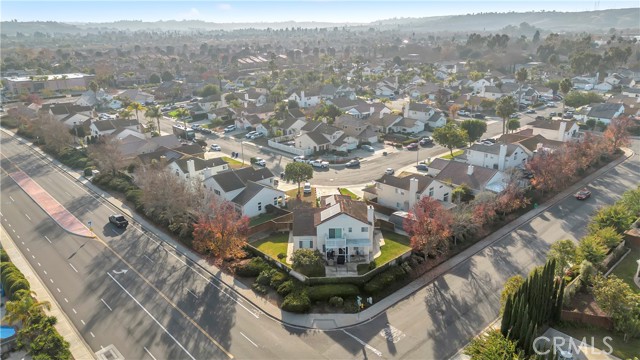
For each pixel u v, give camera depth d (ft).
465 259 193.67
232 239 186.60
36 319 144.36
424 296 168.25
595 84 623.36
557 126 344.28
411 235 202.18
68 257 201.26
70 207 258.57
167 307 164.04
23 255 204.03
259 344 144.46
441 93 531.09
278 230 222.48
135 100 584.81
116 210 253.24
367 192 263.29
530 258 193.47
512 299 134.62
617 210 204.64
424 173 299.38
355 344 143.95
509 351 121.49
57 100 616.39
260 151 367.25
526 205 242.58
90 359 138.72
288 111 457.68
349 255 191.83
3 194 281.54
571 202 252.21
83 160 333.83
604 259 180.55
